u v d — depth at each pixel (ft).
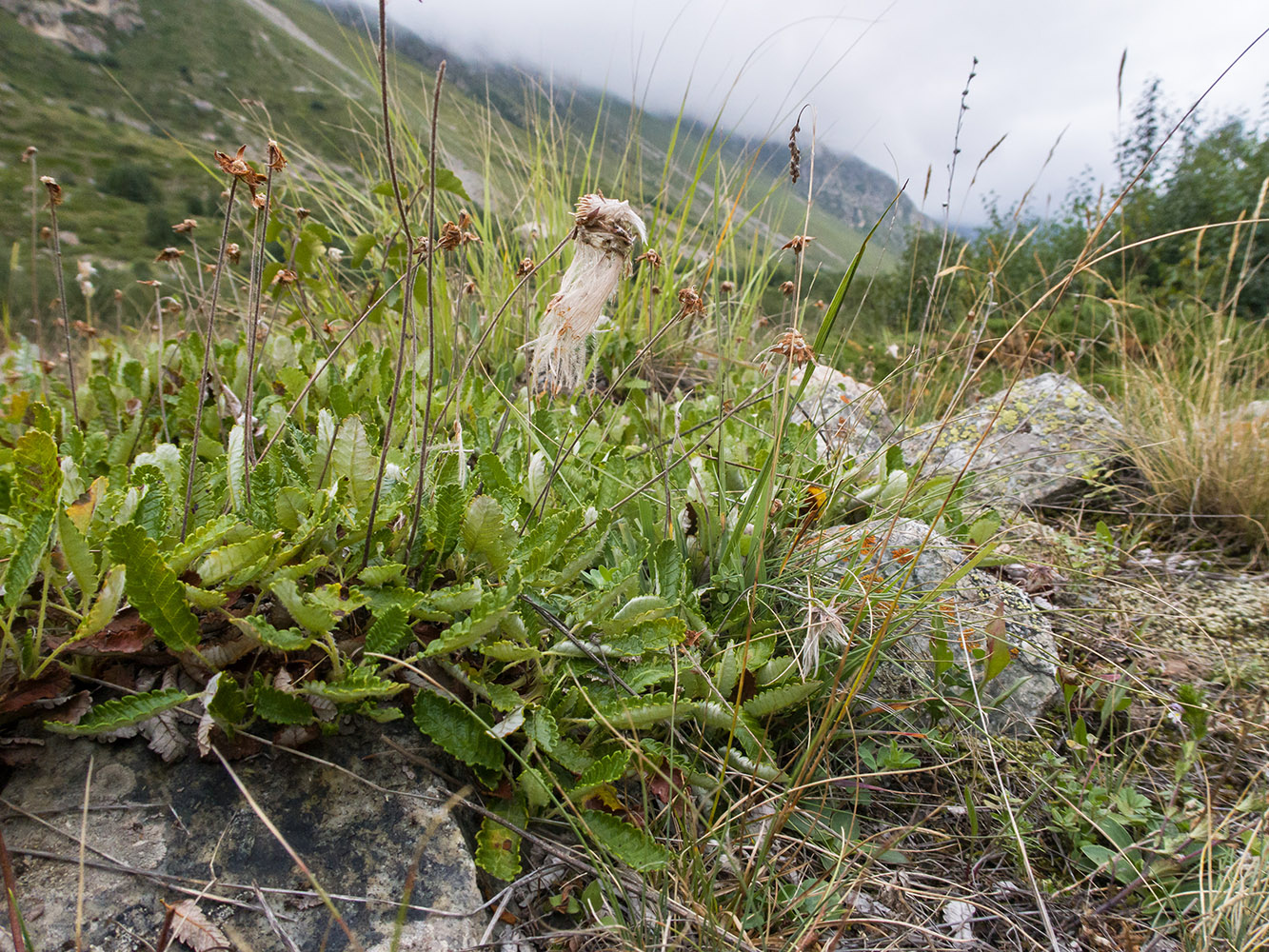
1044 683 0.88
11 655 0.56
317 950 0.52
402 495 0.72
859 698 0.79
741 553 0.83
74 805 0.54
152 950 0.50
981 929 0.67
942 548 0.97
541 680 0.67
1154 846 0.73
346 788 0.59
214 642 0.61
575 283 0.64
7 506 0.67
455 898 0.57
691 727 0.73
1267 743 0.87
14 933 0.47
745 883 0.61
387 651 0.61
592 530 0.75
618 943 0.59
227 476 0.74
